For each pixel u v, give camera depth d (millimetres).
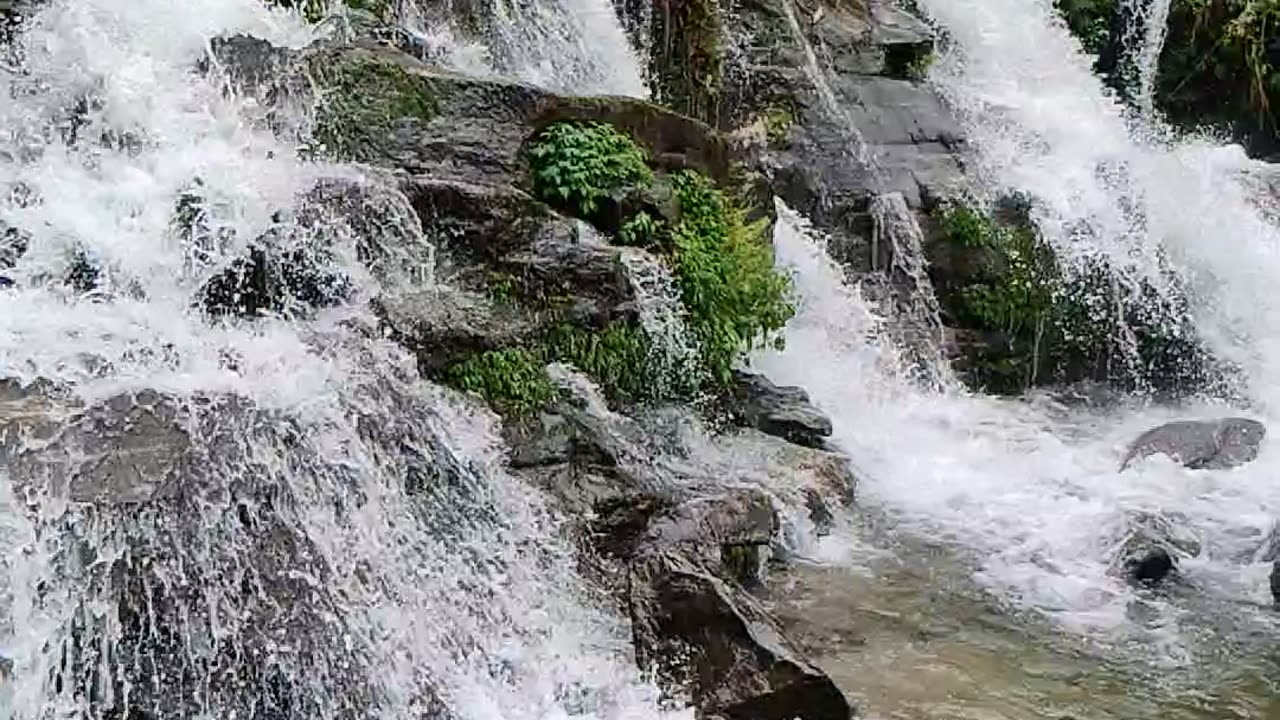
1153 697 7770
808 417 10977
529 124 10594
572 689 7203
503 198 9711
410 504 7711
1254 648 8453
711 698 7148
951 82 18375
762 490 9242
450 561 7613
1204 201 16734
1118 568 9414
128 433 6809
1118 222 15891
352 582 7117
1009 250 14945
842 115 15586
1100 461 11867
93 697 6246
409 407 8016
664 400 10117
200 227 8844
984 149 16578
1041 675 7957
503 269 9508
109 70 9953
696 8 14930
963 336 14570
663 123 11383
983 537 9938
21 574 6156
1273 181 17750
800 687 7117
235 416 7129
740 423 10656
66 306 8180
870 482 10820
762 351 12156
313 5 11773
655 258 10234
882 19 18047
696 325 10438
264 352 7973
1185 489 11078
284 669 6664
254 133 9898
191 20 10773
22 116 9523
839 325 13289
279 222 8906
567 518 8195
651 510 8555
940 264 14844
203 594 6594
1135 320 15422
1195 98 20688
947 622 8570
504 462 8312
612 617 7801
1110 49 20906
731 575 8359
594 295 9633
